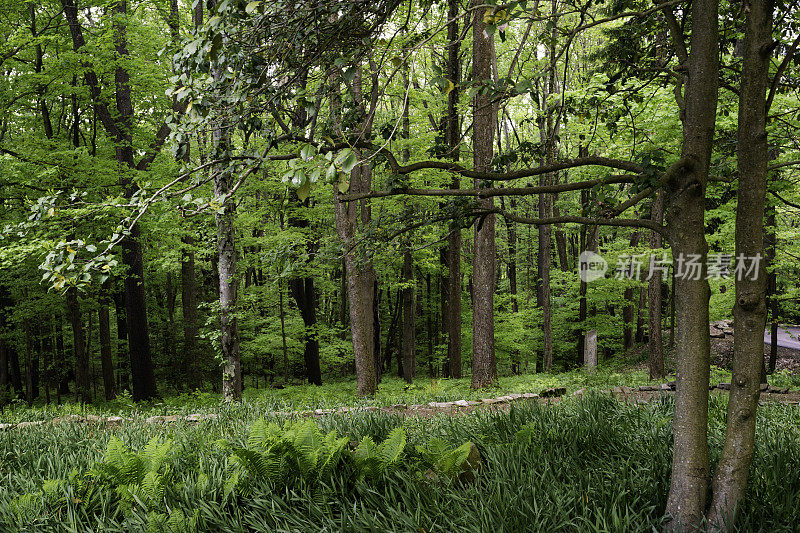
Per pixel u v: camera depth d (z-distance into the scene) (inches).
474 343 497.7
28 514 137.3
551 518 120.3
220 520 129.6
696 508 118.5
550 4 420.2
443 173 495.8
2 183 399.5
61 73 446.6
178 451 176.1
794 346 775.7
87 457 185.6
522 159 158.9
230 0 103.0
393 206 518.3
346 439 150.6
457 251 689.0
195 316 735.1
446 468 141.9
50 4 482.0
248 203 547.8
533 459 151.6
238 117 129.4
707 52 118.7
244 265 691.4
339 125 139.2
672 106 297.1
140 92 513.7
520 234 1100.5
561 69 551.2
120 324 840.9
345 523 123.7
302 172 92.5
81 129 607.5
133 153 554.3
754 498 125.1
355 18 120.6
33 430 243.3
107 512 140.9
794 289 495.2
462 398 366.9
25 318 613.3
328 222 708.0
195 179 135.6
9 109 477.1
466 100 469.4
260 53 122.1
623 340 1015.6
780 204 383.6
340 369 1000.2
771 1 115.6
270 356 855.1
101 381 954.1
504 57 638.5
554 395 366.3
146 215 398.9
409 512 125.9
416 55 122.2
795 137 263.4
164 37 498.0
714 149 210.1
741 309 117.9
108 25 467.8
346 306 946.1
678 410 122.6
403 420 239.0
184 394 476.1
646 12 114.9
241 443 195.9
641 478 138.6
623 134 313.0
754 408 116.9
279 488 143.5
